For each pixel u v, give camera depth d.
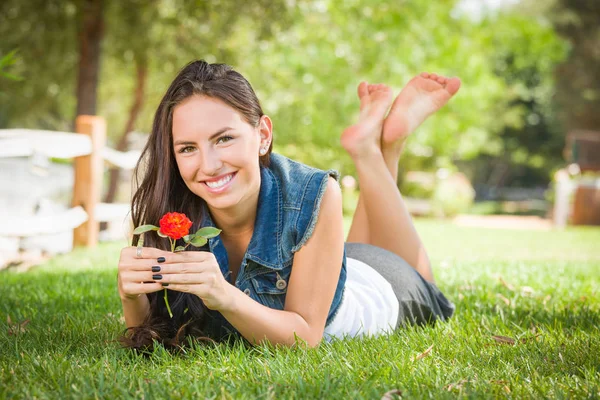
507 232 14.44
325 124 15.75
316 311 2.54
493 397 2.00
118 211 8.34
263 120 2.45
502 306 3.72
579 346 2.62
